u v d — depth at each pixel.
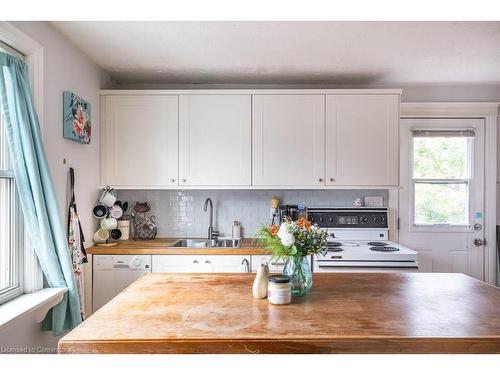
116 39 2.46
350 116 3.12
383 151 3.12
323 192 3.45
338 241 3.36
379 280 1.98
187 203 3.43
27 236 1.98
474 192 3.54
